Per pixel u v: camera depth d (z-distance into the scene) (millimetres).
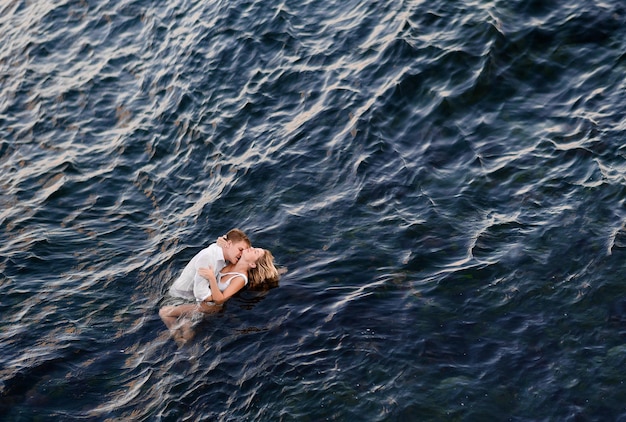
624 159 10109
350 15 14375
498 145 11023
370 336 8211
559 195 9875
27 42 17047
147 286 9805
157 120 13586
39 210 11875
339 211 10430
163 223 11195
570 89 11742
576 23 12727
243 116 12898
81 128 14031
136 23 16641
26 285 10070
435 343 8016
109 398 8039
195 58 14617
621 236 9008
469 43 12695
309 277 9336
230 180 11586
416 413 7234
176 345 8609
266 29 14656
